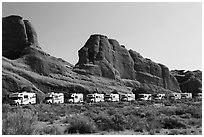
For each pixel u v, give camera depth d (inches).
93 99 2436.0
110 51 6250.0
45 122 810.8
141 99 2859.3
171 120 695.7
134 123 679.1
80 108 1483.8
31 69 4340.6
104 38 6422.2
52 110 1310.3
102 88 4522.6
